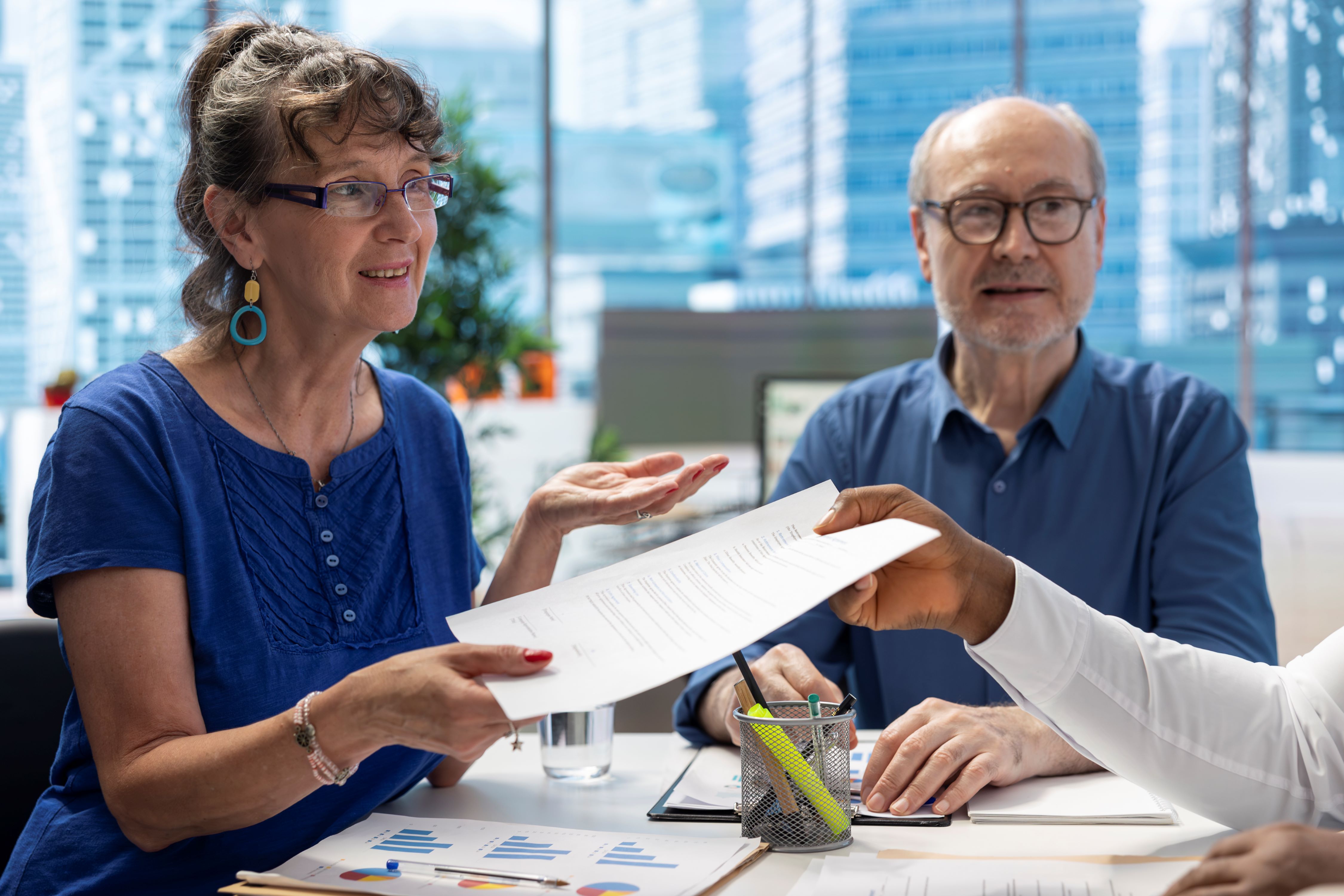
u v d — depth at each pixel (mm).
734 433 3443
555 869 832
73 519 975
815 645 1575
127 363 1119
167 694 960
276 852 991
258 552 1075
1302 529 5270
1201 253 6762
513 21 6293
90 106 5711
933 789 980
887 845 910
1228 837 913
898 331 3387
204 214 1130
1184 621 1453
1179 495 1558
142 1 5699
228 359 1138
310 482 1121
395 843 908
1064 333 1616
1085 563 1587
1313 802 896
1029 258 1590
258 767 846
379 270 1092
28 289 5727
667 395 3436
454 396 3688
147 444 1026
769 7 6879
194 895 959
